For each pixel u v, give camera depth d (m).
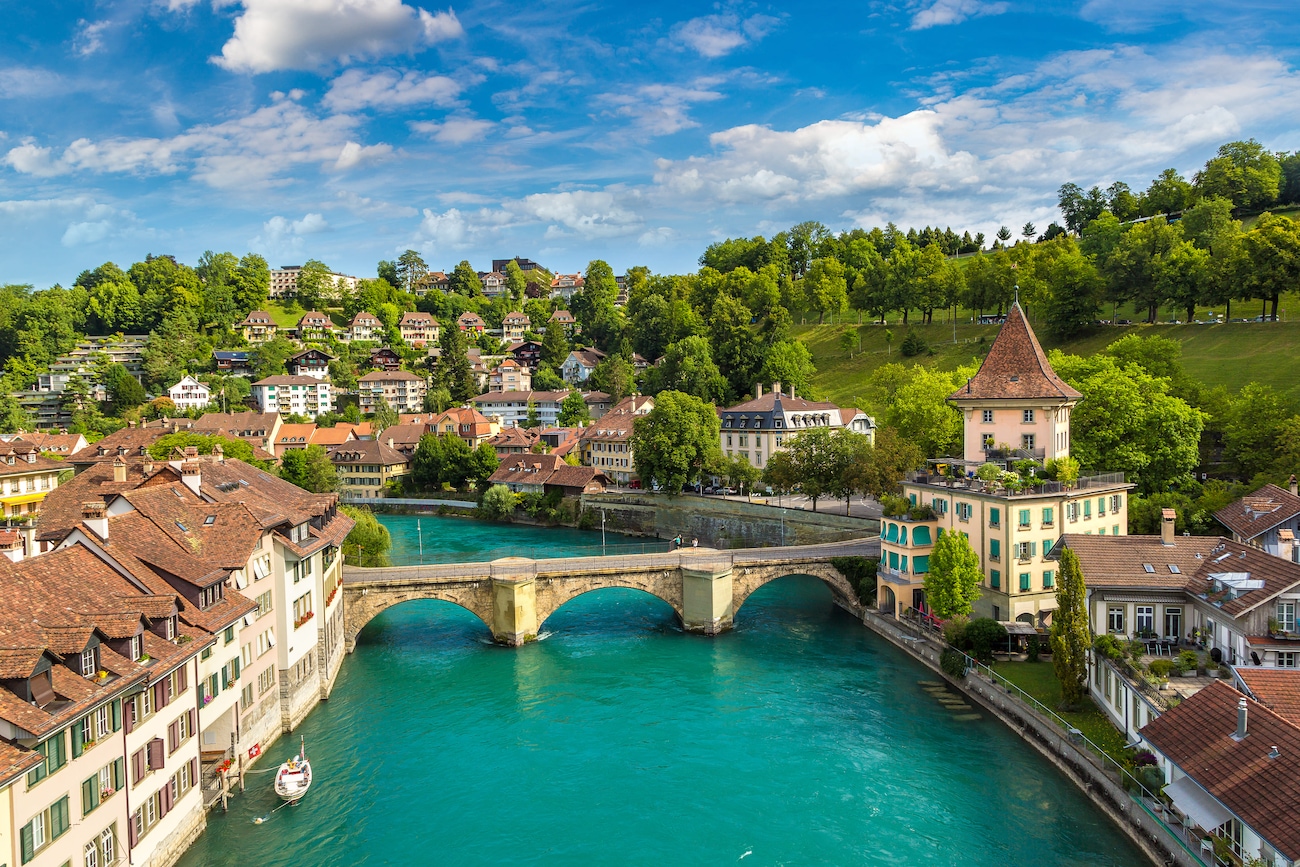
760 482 130.38
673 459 122.12
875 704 59.78
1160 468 83.19
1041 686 56.47
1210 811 32.47
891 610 78.56
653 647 74.62
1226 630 45.69
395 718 58.72
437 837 43.25
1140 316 145.00
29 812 28.38
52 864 29.55
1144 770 40.56
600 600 92.44
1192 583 49.47
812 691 62.66
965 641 64.12
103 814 33.00
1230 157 174.88
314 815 45.28
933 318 191.12
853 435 107.56
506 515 138.00
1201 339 123.12
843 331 196.88
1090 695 53.38
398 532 128.00
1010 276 163.62
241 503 52.19
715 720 57.69
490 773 50.28
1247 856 31.22
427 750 53.53
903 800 46.09
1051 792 46.19
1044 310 147.38
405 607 91.06
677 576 79.75
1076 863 39.38
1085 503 69.75
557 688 64.38
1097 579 51.75
